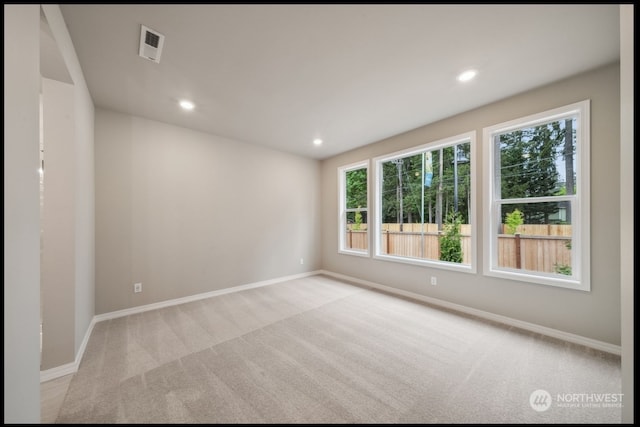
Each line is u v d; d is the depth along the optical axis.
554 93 2.35
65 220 1.85
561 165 2.45
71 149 1.87
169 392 1.61
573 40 1.77
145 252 3.07
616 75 2.05
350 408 1.48
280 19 1.58
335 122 3.27
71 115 1.87
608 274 2.09
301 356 2.04
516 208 2.72
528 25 1.62
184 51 1.87
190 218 3.45
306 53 1.91
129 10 1.48
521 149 2.69
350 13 1.53
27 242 0.96
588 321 2.18
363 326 2.60
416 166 3.83
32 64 1.02
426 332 2.46
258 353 2.08
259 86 2.38
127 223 2.95
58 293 1.81
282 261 4.55
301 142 4.11
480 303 2.87
